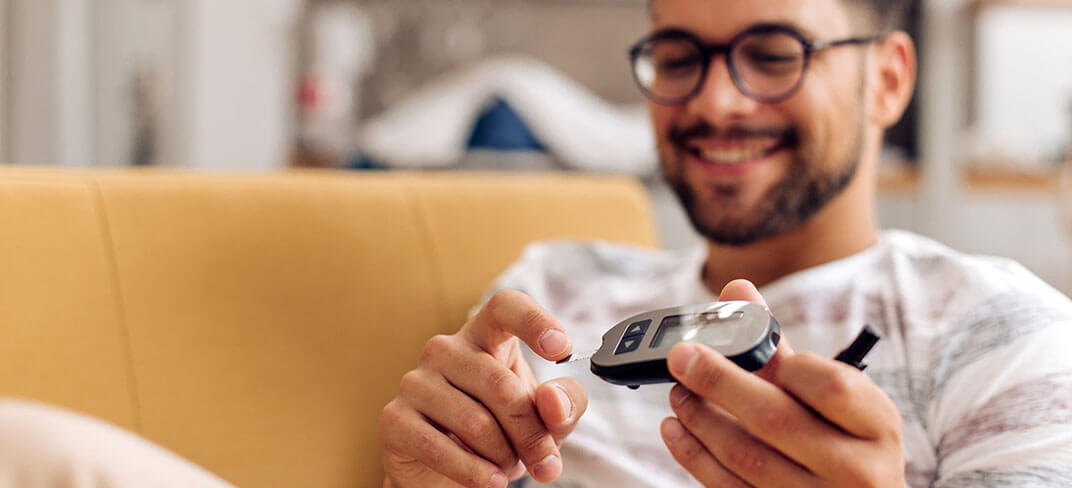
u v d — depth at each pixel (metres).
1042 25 3.25
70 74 1.58
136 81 1.88
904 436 0.71
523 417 0.54
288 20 2.97
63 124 1.56
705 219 0.88
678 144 0.89
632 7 3.58
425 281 0.95
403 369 0.90
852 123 0.85
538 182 1.14
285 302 0.84
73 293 0.72
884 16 0.87
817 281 0.83
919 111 3.24
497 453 0.55
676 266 1.00
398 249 0.94
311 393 0.83
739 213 0.86
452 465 0.55
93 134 1.68
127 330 0.74
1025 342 0.69
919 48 3.17
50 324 0.70
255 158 2.64
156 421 0.74
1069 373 0.65
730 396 0.43
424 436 0.56
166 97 2.08
